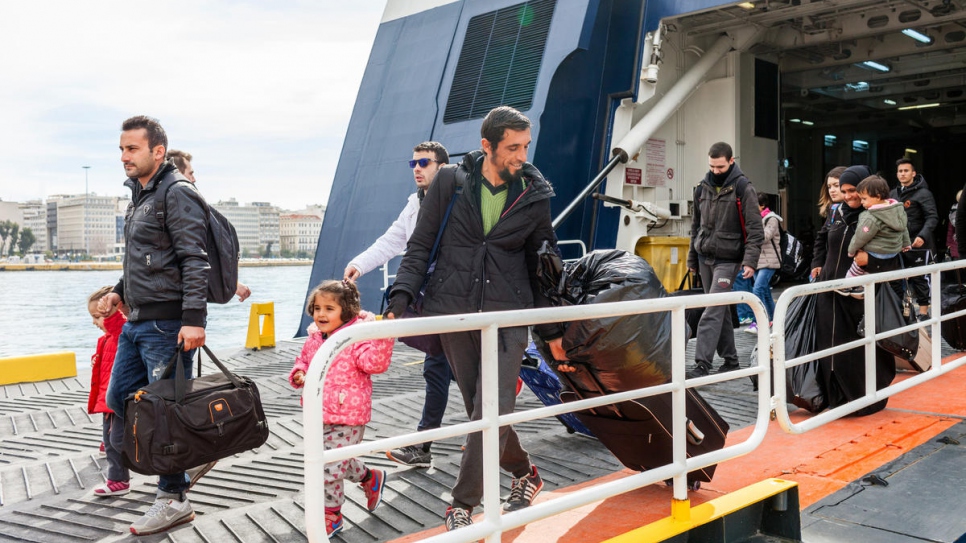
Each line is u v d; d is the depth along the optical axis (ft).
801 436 14.53
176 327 10.87
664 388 9.04
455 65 36.76
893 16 39.11
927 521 10.13
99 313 12.34
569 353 9.78
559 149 34.55
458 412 17.99
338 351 6.48
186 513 10.69
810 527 10.02
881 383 16.10
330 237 38.73
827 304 15.61
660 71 38.60
